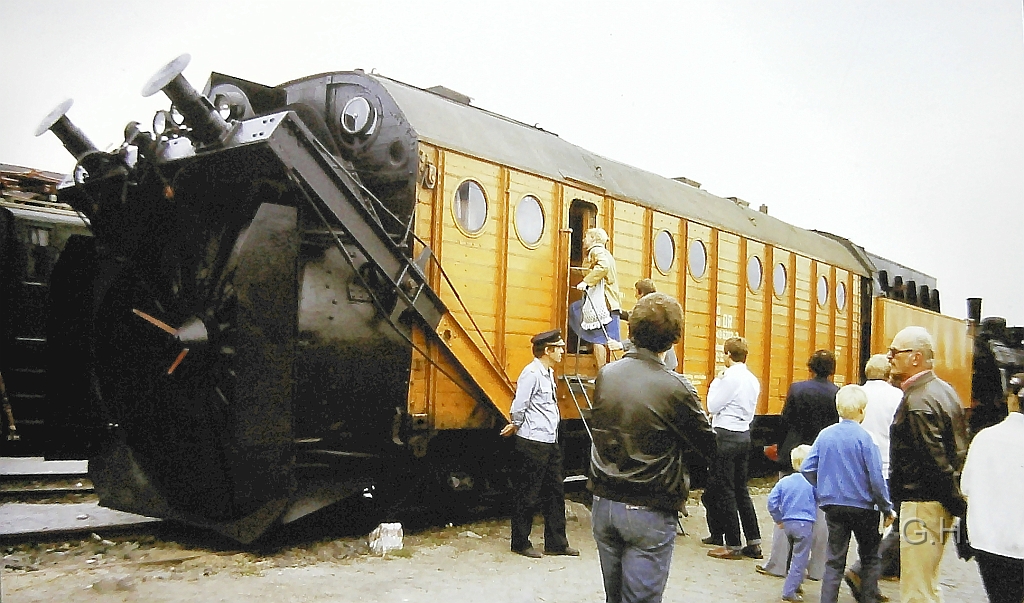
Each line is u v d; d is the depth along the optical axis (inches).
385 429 300.8
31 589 228.4
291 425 273.0
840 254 697.6
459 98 398.3
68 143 311.7
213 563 265.1
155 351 303.9
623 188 442.0
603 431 172.2
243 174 270.8
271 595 231.3
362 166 324.2
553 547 306.7
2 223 418.6
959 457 219.9
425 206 317.1
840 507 224.2
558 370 386.9
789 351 602.5
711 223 513.0
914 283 818.8
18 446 418.0
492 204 350.6
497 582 261.1
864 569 229.3
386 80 332.2
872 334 711.7
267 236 268.1
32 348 422.6
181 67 249.0
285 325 271.9
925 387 222.5
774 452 328.2
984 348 557.6
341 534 318.0
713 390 320.8
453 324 322.0
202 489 293.4
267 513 273.4
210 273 276.7
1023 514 203.9
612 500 170.2
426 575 264.7
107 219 314.7
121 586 232.4
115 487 315.0
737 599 260.8
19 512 351.3
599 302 369.4
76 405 364.8
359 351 292.4
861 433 226.4
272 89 327.9
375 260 284.7
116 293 316.2
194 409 288.5
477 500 366.0
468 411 335.0
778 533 292.4
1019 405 210.5
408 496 323.3
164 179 286.7
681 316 177.6
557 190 388.5
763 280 571.8
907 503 226.2
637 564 167.3
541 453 302.5
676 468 168.6
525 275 366.3
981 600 276.5
